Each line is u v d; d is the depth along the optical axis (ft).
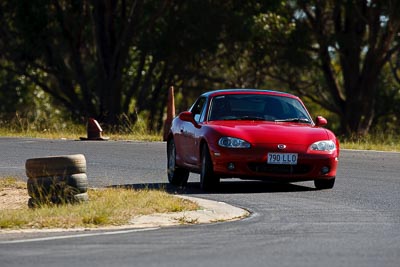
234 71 479.41
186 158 147.95
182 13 406.21
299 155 137.08
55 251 82.02
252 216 110.63
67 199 119.44
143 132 291.38
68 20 412.77
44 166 120.16
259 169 136.46
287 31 424.05
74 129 303.07
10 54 415.64
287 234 94.02
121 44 399.24
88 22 423.23
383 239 90.17
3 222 99.96
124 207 113.50
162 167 180.34
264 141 137.18
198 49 403.34
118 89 402.93
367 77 425.28
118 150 215.92
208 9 399.24
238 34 396.37
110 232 96.17
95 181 155.94
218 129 139.54
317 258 77.36
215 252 81.00
